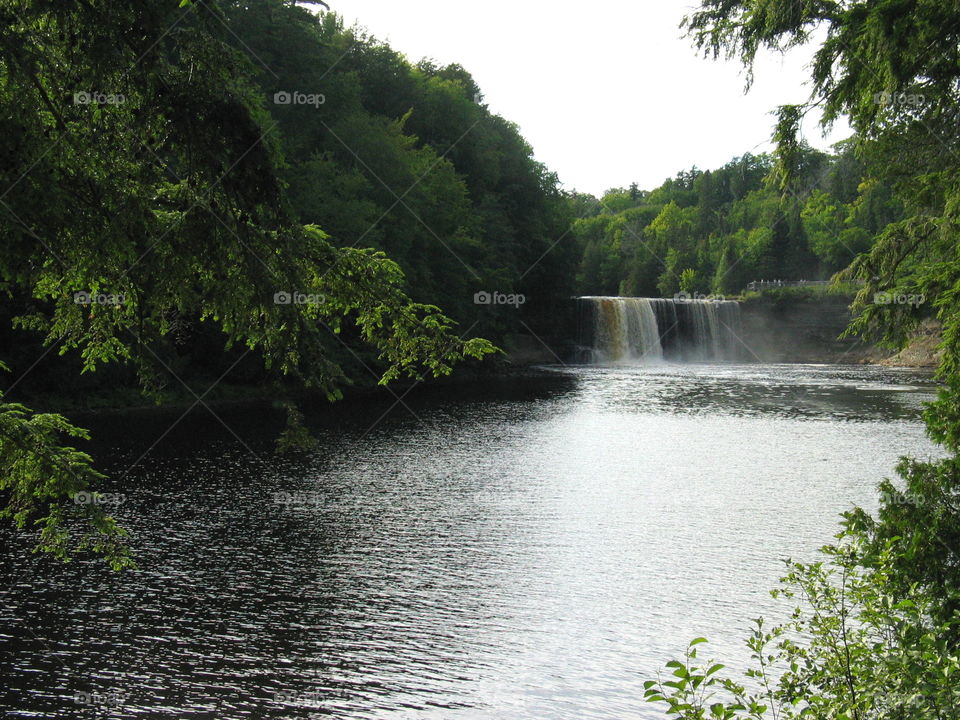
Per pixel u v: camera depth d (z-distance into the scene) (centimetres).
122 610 1479
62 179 761
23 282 826
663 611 1523
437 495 2338
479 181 7569
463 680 1256
